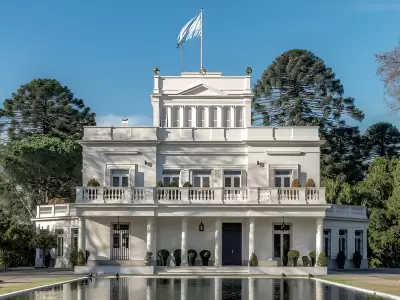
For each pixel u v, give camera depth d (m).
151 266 54.66
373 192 82.81
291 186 57.09
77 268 54.56
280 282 46.41
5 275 51.38
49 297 34.41
